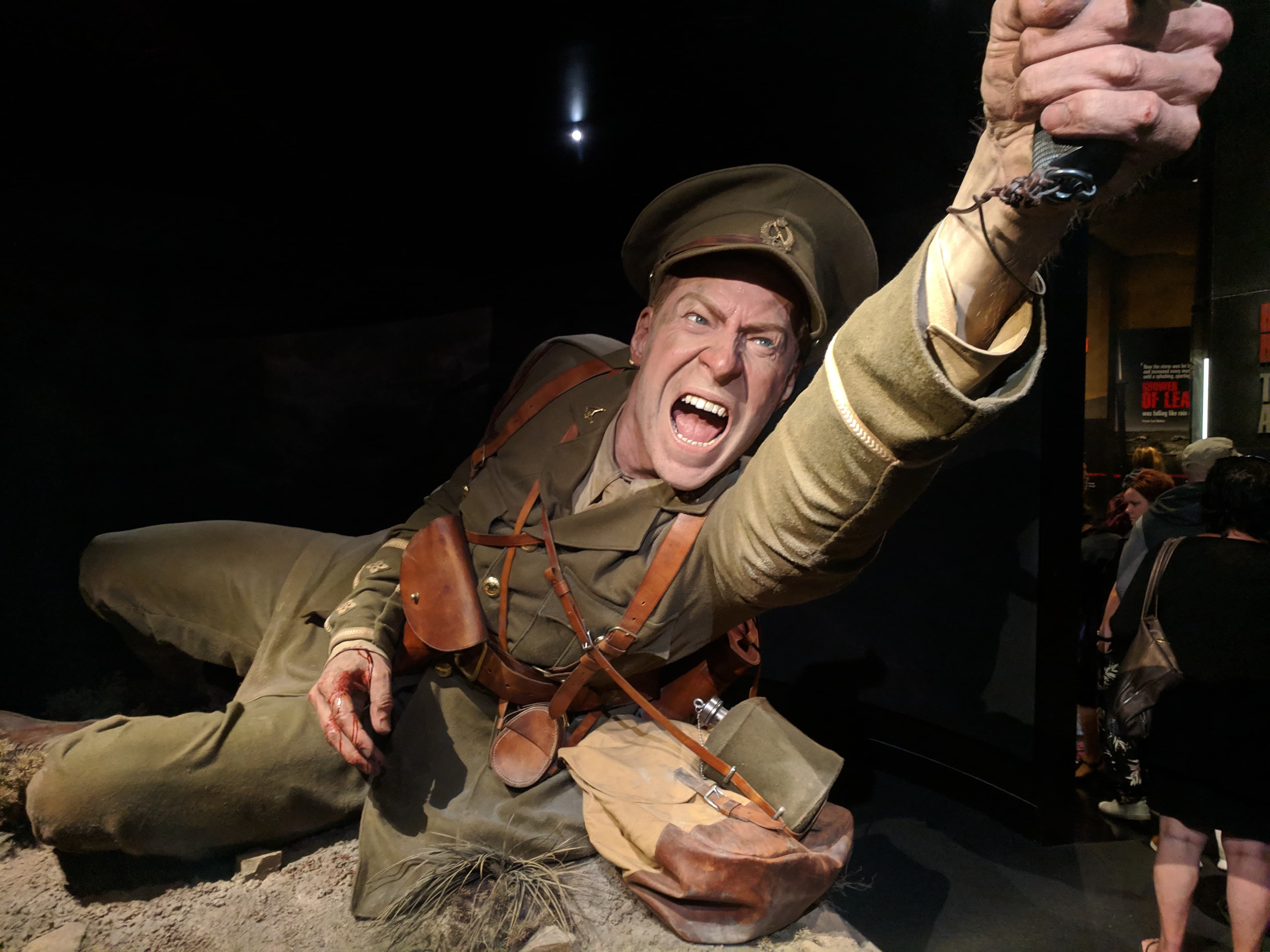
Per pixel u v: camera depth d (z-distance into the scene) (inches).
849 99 120.3
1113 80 39.0
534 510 74.9
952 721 123.8
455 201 156.6
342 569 94.2
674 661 79.6
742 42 116.0
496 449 82.8
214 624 98.8
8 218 134.5
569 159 144.5
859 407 52.7
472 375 191.8
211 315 161.3
